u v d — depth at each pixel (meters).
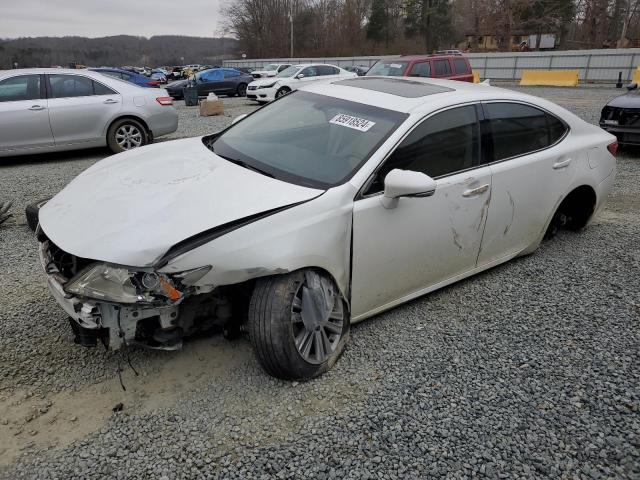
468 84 4.07
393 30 67.88
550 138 4.15
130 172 3.07
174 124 9.76
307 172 3.04
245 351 3.04
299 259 2.59
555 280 4.08
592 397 2.73
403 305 3.65
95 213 2.60
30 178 7.33
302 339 2.70
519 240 4.06
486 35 57.97
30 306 3.53
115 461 2.26
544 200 4.08
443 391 2.75
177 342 2.60
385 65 14.24
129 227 2.44
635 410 2.64
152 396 2.67
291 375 2.71
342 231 2.80
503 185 3.68
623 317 3.54
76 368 2.88
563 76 26.58
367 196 2.93
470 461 2.30
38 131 8.35
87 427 2.46
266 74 26.59
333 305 2.86
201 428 2.45
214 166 3.10
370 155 3.02
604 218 5.65
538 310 3.61
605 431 2.49
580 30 55.38
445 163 3.34
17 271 4.11
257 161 3.21
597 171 4.54
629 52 28.06
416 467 2.27
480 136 3.57
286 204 2.66
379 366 2.94
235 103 20.36
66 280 2.57
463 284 3.99
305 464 2.26
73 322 2.59
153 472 2.20
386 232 3.02
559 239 4.96
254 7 76.31
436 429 2.48
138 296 2.33
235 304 2.86
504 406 2.65
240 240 2.47
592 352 3.13
